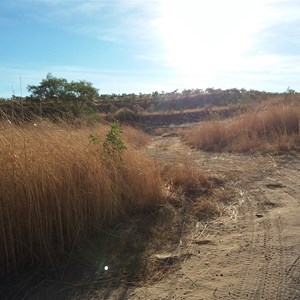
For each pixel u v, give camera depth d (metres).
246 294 3.67
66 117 6.94
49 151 5.31
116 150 6.38
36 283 4.31
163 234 5.31
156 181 6.41
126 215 5.89
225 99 43.69
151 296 3.81
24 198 4.72
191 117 31.94
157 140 17.33
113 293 3.96
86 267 4.54
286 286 3.75
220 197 6.81
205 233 5.28
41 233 4.75
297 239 4.79
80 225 5.12
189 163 8.48
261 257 4.39
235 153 11.52
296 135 11.84
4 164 4.73
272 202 6.37
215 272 4.15
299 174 8.23
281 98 19.20
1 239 4.58
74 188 5.11
